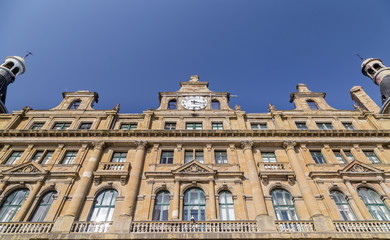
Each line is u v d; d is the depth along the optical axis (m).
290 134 23.56
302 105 28.39
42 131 23.23
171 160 22.16
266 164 20.95
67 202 18.42
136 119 26.22
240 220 16.41
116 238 14.98
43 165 20.89
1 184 19.16
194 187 19.69
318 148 22.95
